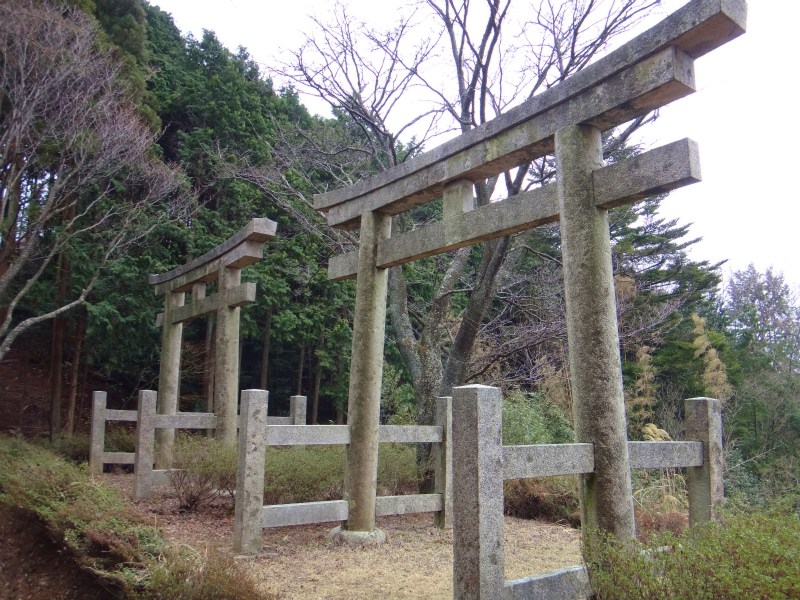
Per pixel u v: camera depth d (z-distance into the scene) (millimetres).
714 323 27297
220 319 8594
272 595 3688
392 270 9781
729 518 3084
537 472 3035
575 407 3689
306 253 16094
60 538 4570
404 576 4578
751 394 19656
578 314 3779
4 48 9789
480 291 8250
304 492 6289
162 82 17688
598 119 4000
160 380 10164
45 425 13977
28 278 13820
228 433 8211
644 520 5934
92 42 11625
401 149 14500
